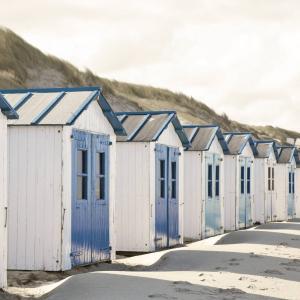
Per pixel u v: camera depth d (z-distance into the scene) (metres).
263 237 21.73
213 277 13.33
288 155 36.25
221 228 25.89
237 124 119.38
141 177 19.31
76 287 11.40
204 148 23.73
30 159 14.46
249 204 30.31
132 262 16.61
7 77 62.66
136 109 77.06
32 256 14.36
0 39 67.75
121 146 19.53
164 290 11.20
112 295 10.59
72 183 14.59
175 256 16.94
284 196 35.75
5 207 12.01
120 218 19.44
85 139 15.20
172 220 20.98
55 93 15.62
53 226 14.25
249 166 30.44
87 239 15.23
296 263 15.93
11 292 11.76
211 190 24.83
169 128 20.92
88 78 78.12
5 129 11.99
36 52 72.38
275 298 11.22
